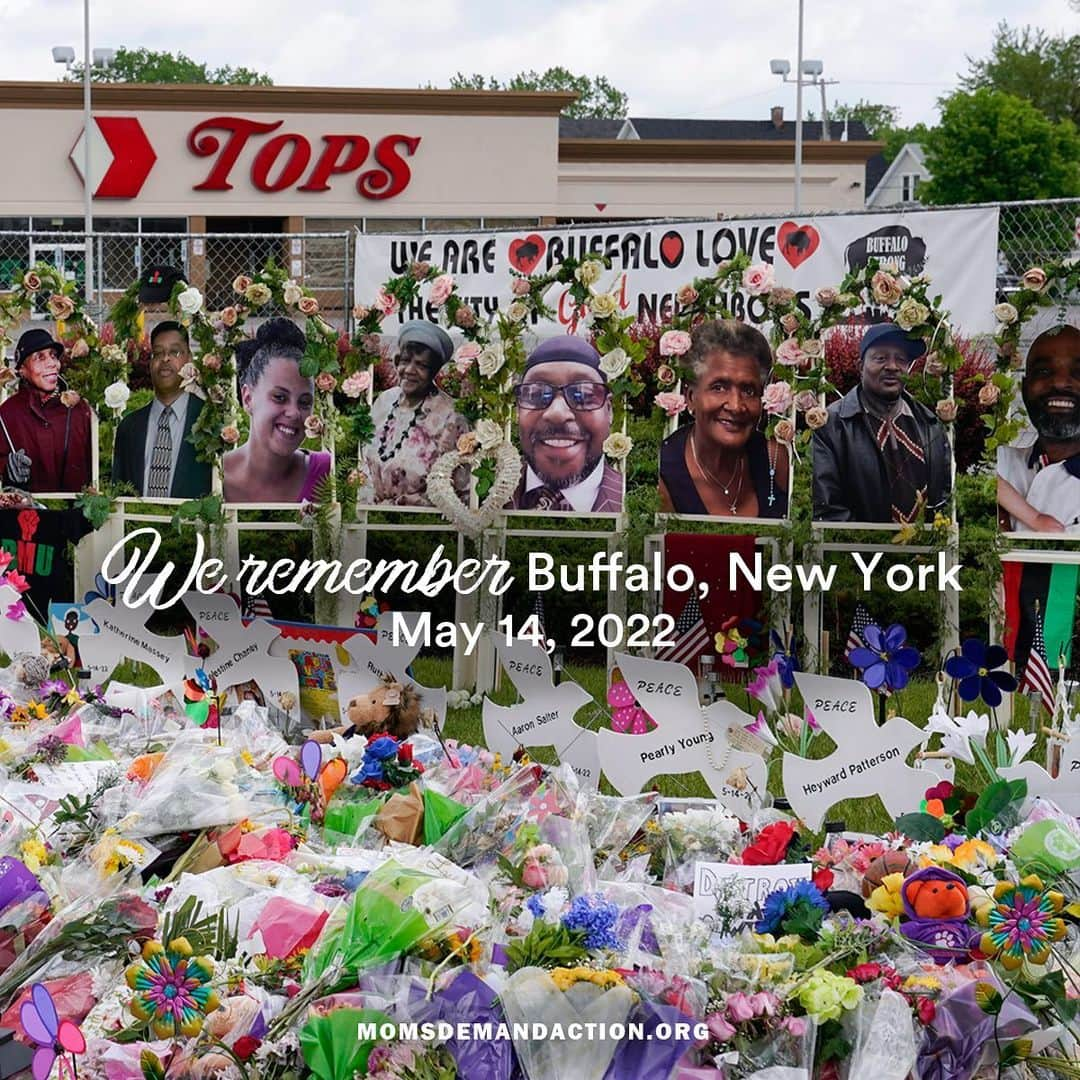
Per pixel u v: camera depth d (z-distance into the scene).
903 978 3.17
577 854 3.72
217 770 4.07
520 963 3.05
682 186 22.56
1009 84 53.84
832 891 3.61
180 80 72.19
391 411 9.09
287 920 3.35
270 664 5.93
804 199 22.81
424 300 9.09
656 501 8.53
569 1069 2.92
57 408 9.30
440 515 9.62
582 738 5.05
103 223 20.14
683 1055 2.97
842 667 8.85
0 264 15.93
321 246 17.56
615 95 75.31
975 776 5.18
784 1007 3.04
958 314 8.27
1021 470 7.83
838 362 8.58
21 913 3.46
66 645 6.81
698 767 4.73
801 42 20.09
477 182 20.45
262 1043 2.98
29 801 4.25
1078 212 8.05
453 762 4.65
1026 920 3.23
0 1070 2.92
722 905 3.46
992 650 4.49
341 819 4.26
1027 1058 3.18
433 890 3.21
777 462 8.31
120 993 3.16
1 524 9.20
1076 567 7.68
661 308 9.20
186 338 9.18
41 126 19.86
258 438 9.06
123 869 3.73
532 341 8.69
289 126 20.12
